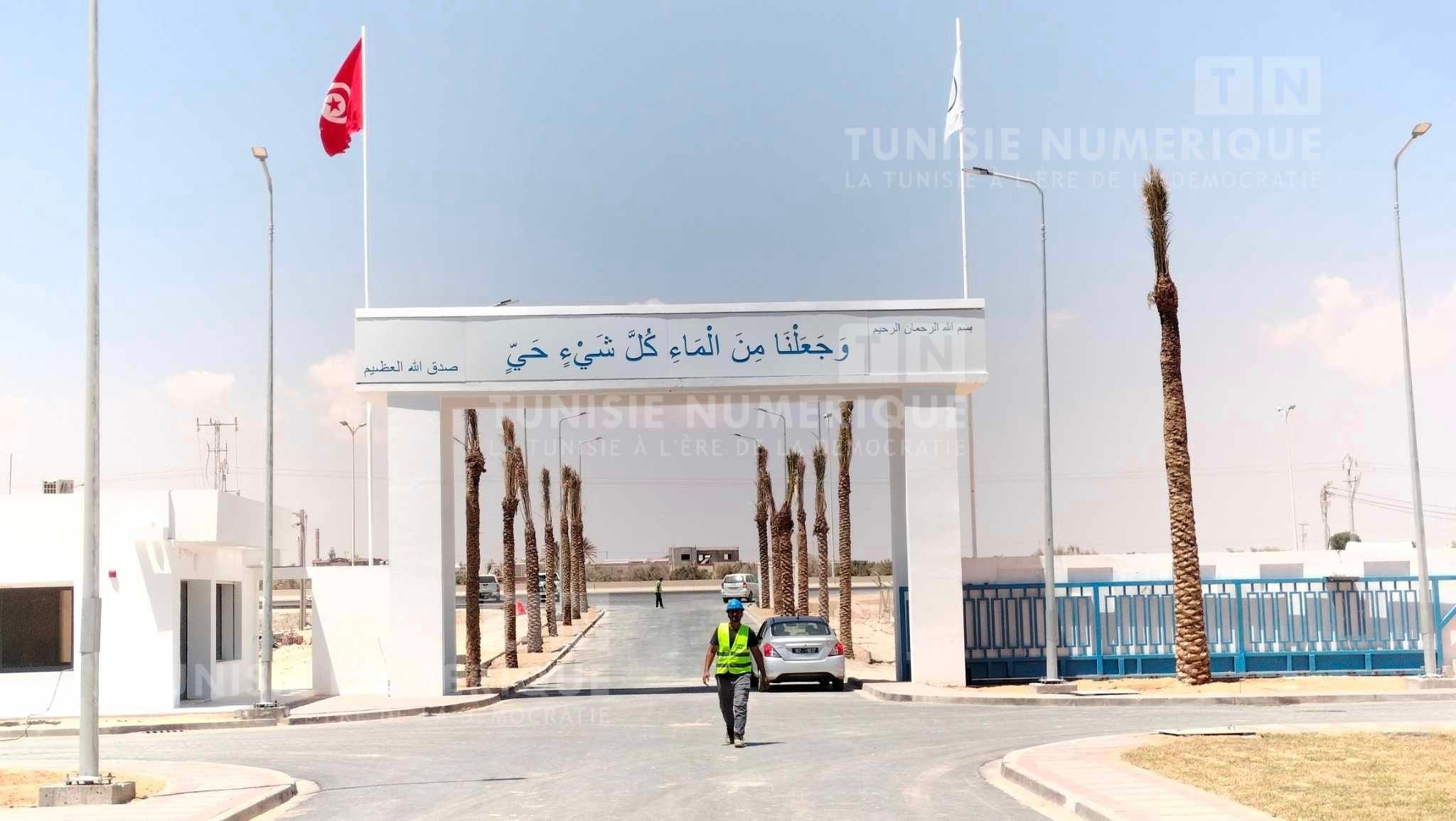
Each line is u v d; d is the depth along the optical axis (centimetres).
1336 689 2827
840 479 4859
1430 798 1302
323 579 3388
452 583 3359
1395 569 3269
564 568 7625
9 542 2944
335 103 3356
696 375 3195
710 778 1599
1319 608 3238
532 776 1683
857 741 2022
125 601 2934
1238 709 2561
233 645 3481
